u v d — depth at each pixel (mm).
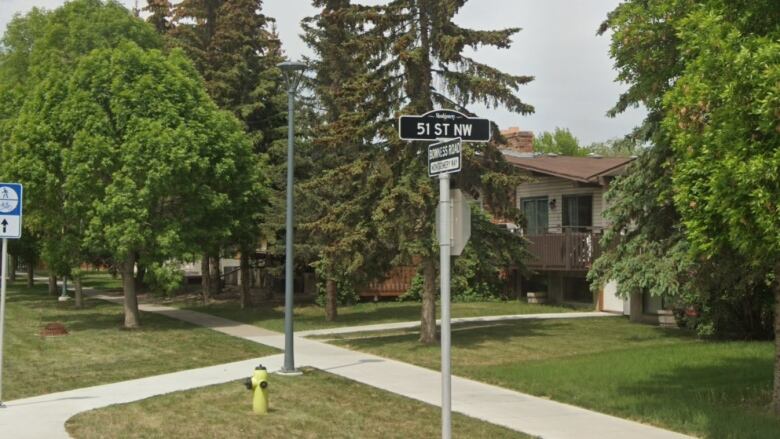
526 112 17891
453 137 7082
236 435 9508
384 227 17312
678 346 18297
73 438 9312
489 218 20062
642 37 10250
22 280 62750
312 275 36156
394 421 10344
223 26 30734
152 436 9430
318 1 26516
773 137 7023
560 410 11062
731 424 9664
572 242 28578
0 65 36062
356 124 18266
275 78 30719
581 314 27594
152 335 21812
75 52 27875
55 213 23641
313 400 11891
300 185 25406
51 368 15602
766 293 18734
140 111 22297
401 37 17422
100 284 52562
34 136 22469
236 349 18656
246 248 28156
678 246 16781
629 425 10031
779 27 7727
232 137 24203
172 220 22750
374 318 26516
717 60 7422
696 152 7848
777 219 6887
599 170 29922
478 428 9812
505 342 19391
